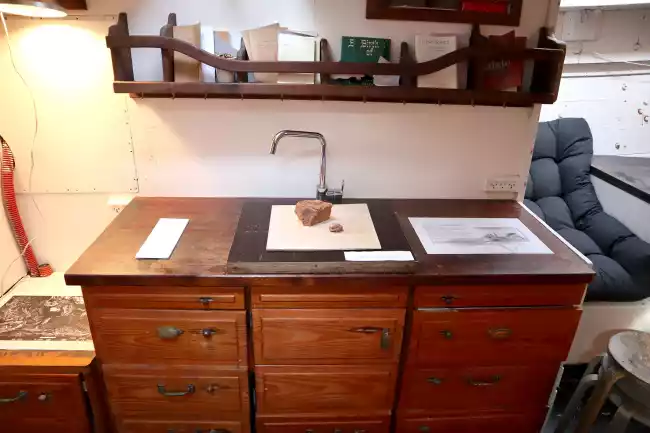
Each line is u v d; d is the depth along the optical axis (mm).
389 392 1474
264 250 1343
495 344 1422
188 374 1402
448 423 1559
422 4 1525
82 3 1462
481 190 1806
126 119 1616
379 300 1331
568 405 1696
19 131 1611
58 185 1692
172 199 1725
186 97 1588
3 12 1419
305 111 1634
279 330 1349
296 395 1457
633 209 2191
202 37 1522
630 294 1954
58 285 1712
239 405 1457
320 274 1271
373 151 1710
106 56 1535
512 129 1710
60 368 1345
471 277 1299
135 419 1476
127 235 1449
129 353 1367
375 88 1513
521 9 1555
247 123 1643
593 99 2643
